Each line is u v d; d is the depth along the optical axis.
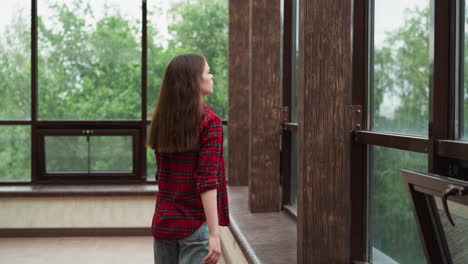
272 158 4.27
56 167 5.75
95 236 5.52
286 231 3.55
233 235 3.59
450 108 1.83
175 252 2.02
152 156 5.84
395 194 2.30
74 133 5.73
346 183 2.62
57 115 5.77
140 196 5.51
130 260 4.64
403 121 2.21
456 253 1.38
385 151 2.40
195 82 1.94
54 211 5.48
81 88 5.79
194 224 1.94
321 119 2.59
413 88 2.12
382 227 2.46
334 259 2.64
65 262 4.56
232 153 5.49
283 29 4.27
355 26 2.58
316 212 2.62
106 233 5.53
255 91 4.25
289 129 4.07
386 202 2.41
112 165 5.79
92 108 5.80
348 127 2.61
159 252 2.03
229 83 5.43
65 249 5.00
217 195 2.00
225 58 5.88
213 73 5.88
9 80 5.72
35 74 5.71
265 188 4.25
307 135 2.59
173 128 1.90
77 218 5.50
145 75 5.80
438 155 1.83
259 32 4.24
